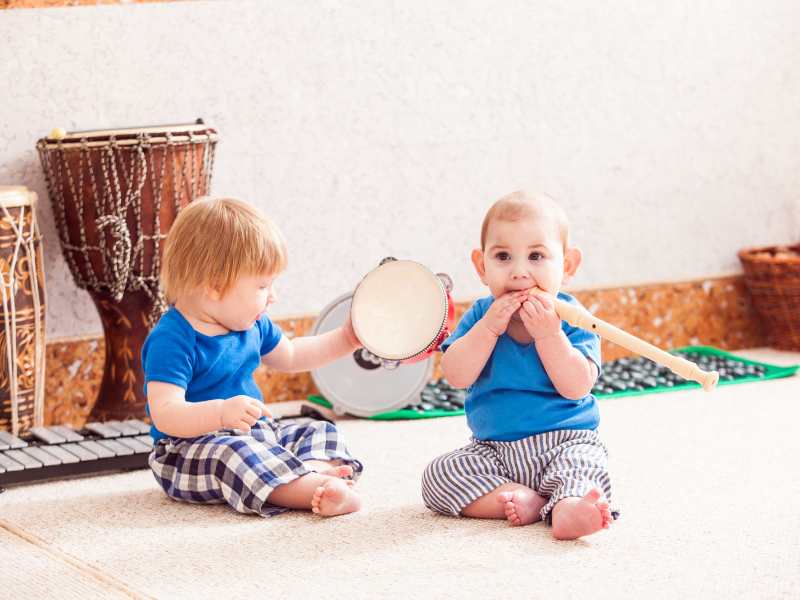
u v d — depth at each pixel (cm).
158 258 282
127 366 288
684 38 371
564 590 154
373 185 333
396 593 156
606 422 274
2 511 210
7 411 272
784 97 388
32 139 293
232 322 208
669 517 189
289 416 295
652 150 370
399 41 332
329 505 195
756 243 389
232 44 312
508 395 195
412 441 263
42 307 281
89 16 296
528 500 186
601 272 367
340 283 332
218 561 174
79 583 166
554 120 355
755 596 150
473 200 346
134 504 212
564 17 353
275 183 321
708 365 341
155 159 276
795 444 243
